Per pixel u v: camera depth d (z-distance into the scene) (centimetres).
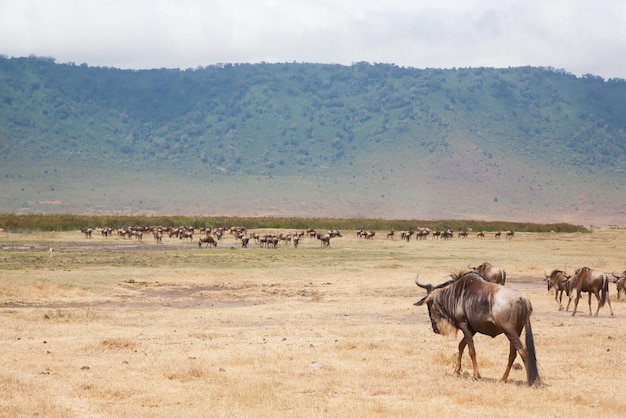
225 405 1833
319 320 3456
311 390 2011
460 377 2173
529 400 1895
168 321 3388
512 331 2052
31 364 2306
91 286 4566
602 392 2009
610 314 3756
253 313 3684
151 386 2031
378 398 1927
